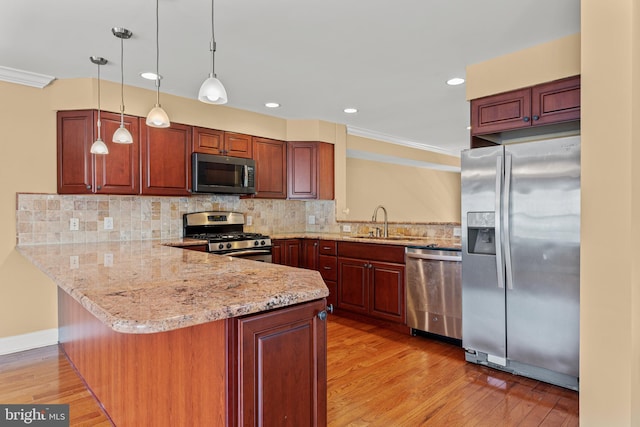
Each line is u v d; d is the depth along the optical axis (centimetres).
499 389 237
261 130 435
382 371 264
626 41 132
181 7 208
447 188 906
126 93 334
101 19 220
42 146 314
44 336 317
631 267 131
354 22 226
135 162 339
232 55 273
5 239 299
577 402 221
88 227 337
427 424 199
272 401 124
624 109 132
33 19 220
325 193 469
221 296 125
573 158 226
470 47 260
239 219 440
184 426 137
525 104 262
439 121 473
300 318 133
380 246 363
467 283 278
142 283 146
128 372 179
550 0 202
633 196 131
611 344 135
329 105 403
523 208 246
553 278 235
